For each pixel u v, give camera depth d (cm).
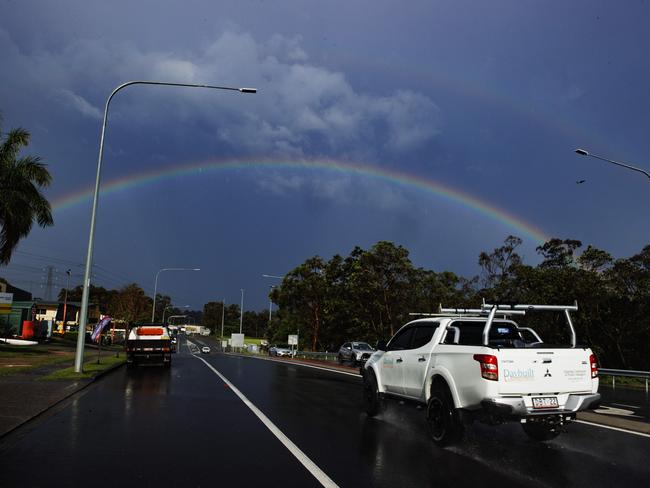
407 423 1013
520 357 727
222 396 1393
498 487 600
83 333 1862
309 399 1363
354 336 5103
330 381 1917
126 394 1391
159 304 14650
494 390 711
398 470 665
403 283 4466
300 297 5881
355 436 880
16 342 3791
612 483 622
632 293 3262
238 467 666
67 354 3161
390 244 4484
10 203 2706
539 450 796
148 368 2412
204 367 2558
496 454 761
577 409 735
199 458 708
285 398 1374
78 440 810
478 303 3950
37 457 702
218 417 1046
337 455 741
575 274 3400
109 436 843
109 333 7394
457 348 793
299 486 590
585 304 3300
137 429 905
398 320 4428
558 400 739
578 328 3347
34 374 1766
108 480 600
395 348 1010
